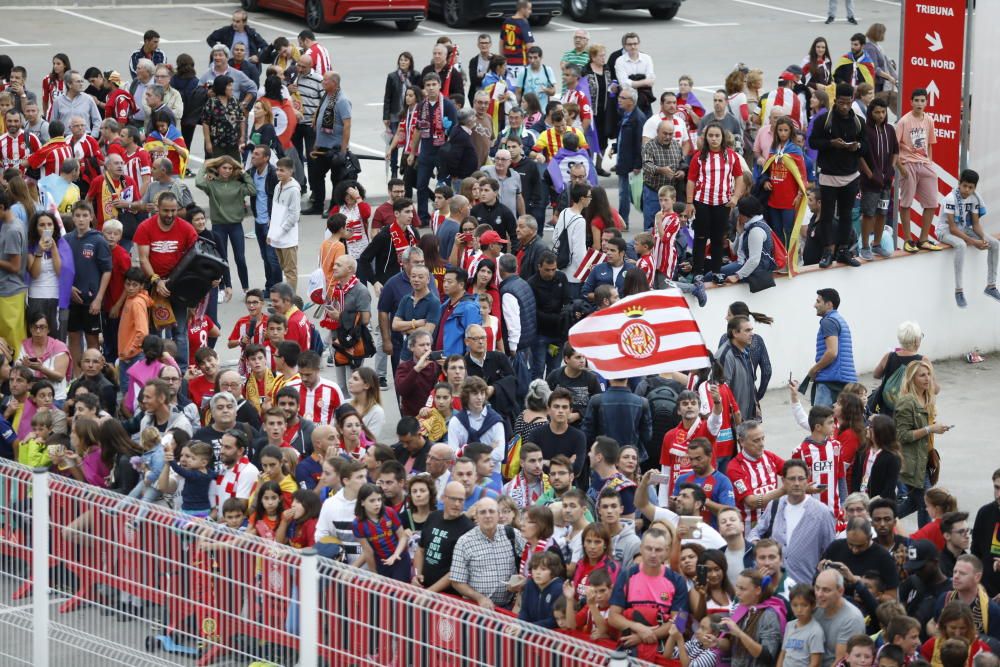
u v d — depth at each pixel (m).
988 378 46.06
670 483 30.52
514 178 44.84
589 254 38.97
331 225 37.53
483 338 32.66
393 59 71.75
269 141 49.97
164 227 36.66
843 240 44.50
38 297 36.50
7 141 45.03
